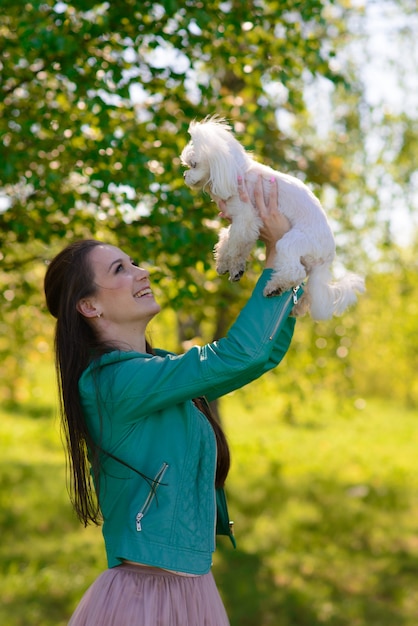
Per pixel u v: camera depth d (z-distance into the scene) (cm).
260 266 446
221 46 459
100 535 801
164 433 199
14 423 1622
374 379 2039
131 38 432
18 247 567
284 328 215
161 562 190
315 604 617
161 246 454
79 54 419
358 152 831
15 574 656
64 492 980
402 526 888
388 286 896
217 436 224
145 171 417
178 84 464
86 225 468
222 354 192
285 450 1433
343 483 1130
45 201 465
